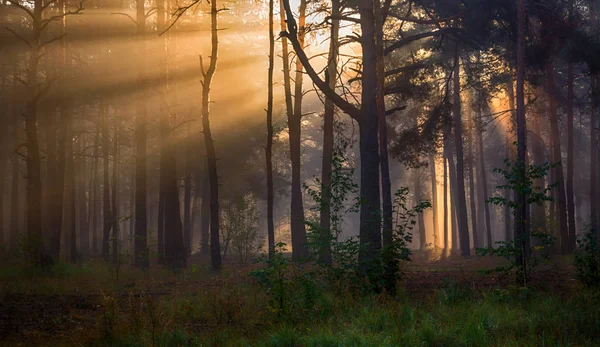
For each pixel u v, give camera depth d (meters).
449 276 19.80
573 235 35.50
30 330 11.28
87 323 11.83
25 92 37.28
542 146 43.16
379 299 12.01
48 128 31.75
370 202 19.55
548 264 26.19
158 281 20.36
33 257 22.12
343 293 12.53
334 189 14.95
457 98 40.03
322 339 8.81
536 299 11.96
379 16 20.42
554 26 25.38
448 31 22.36
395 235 13.34
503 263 26.75
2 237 40.66
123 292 16.73
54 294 16.25
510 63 32.12
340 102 20.17
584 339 8.69
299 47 20.28
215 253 25.14
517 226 14.69
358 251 13.48
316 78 20.17
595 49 25.69
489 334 8.91
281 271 11.20
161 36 27.98
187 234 45.62
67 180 44.47
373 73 20.20
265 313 11.22
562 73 42.34
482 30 22.97
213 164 25.55
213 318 11.71
